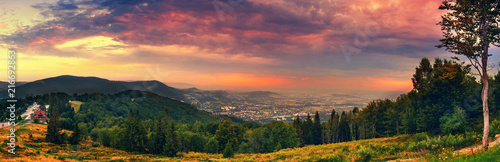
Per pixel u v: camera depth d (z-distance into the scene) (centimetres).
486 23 1942
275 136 8494
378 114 8006
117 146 8625
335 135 9994
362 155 2770
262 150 8375
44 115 12925
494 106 3875
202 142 9431
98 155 6325
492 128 2766
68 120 11812
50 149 6325
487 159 1486
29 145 6384
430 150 2541
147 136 9150
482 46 1953
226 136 8562
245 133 11100
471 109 4091
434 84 4484
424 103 4744
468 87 4175
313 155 3669
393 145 3192
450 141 2614
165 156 7488
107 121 15175
